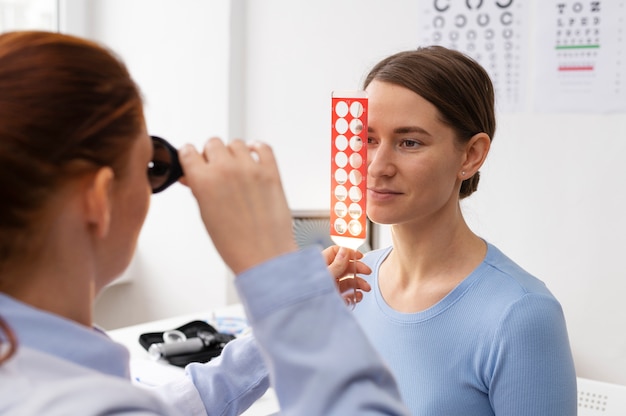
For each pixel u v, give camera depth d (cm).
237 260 56
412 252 111
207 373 82
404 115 101
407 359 108
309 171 239
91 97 53
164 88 258
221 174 57
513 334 100
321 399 53
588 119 195
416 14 217
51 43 53
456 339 105
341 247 94
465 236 111
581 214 197
